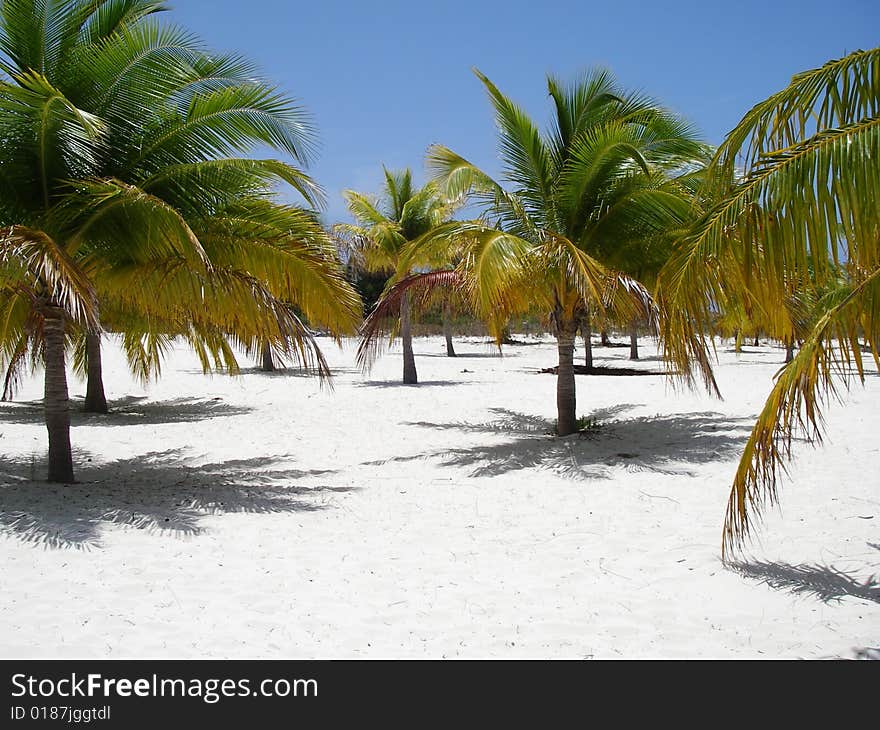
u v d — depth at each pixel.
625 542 5.89
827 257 3.54
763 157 3.65
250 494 7.68
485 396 17.39
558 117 10.46
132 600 4.64
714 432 11.29
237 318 8.06
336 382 20.84
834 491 7.44
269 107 7.15
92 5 7.58
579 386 19.00
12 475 8.58
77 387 19.22
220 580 5.03
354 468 9.35
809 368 3.93
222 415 14.40
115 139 7.49
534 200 10.41
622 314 9.05
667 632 4.16
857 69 3.62
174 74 7.39
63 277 5.97
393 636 4.14
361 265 20.89
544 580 5.03
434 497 7.61
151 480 8.46
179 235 6.89
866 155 3.38
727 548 5.66
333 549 5.78
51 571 5.14
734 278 4.72
